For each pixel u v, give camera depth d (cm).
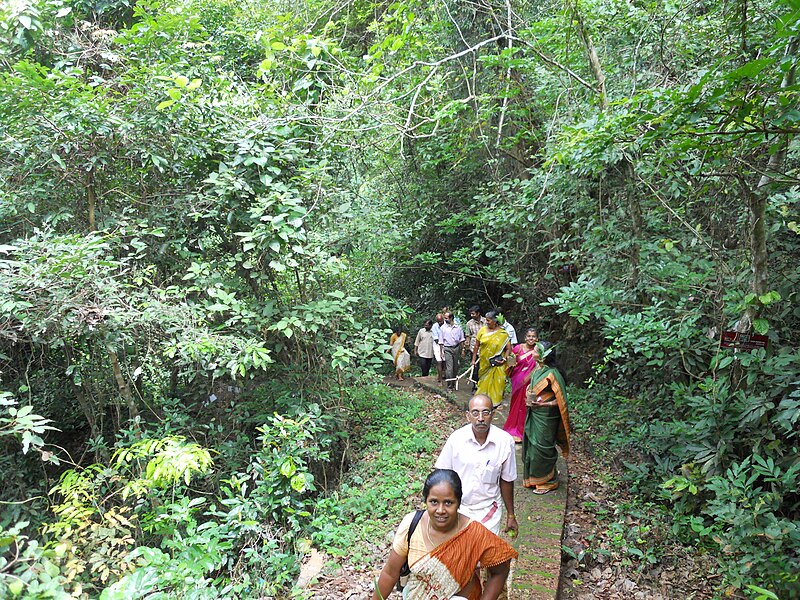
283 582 515
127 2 908
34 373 756
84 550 411
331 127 646
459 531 268
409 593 264
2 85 577
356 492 670
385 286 1398
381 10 1223
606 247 750
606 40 834
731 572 441
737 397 538
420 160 1329
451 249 1449
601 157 591
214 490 690
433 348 1168
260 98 716
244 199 695
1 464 667
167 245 689
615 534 550
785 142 455
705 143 429
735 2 554
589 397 998
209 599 414
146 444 497
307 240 723
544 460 609
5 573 292
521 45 945
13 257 674
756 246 505
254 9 1140
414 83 907
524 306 1265
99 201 709
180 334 624
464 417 955
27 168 641
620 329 659
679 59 718
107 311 549
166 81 655
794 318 575
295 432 630
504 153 1230
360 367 847
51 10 641
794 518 482
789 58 379
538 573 453
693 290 635
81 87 622
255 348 628
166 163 663
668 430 618
